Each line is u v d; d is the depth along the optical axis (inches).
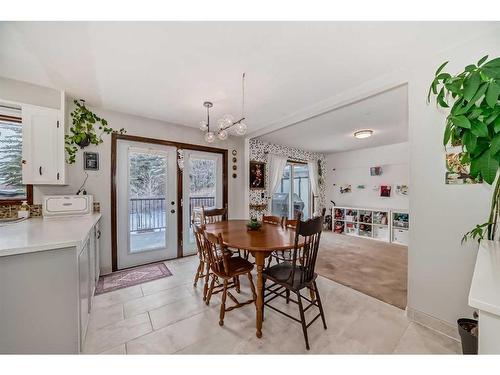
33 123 86.4
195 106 108.6
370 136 165.6
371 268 121.4
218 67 74.3
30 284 48.5
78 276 54.3
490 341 26.4
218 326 70.3
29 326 48.6
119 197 118.7
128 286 98.3
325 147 208.5
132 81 83.9
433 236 68.2
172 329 68.6
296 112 115.8
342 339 64.3
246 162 166.6
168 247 135.8
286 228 98.9
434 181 67.7
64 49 64.2
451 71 64.1
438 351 59.2
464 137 46.2
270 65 72.9
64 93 92.7
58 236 56.7
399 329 68.7
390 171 194.7
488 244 48.5
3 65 73.0
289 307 82.1
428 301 69.6
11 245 47.4
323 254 147.3
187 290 94.7
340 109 111.9
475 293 28.1
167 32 57.4
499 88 39.9
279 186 209.8
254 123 135.0
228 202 161.6
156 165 131.4
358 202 217.5
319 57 68.7
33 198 93.7
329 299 87.7
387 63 71.9
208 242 77.0
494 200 48.8
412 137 72.3
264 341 63.5
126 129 119.2
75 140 101.3
